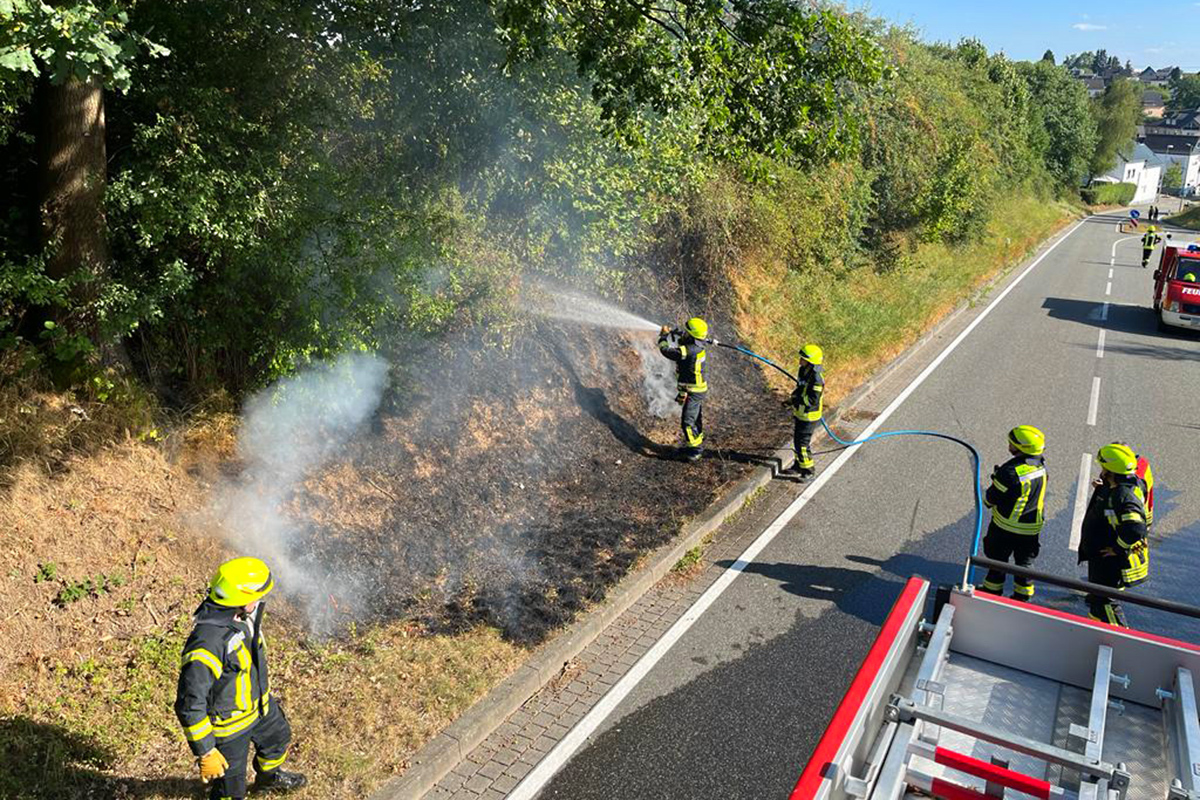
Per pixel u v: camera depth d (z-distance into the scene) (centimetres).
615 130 877
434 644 618
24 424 574
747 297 1432
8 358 587
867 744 332
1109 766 303
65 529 562
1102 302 2177
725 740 547
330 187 701
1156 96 18875
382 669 584
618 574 735
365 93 832
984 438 1127
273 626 604
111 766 473
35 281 553
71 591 541
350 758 497
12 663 502
